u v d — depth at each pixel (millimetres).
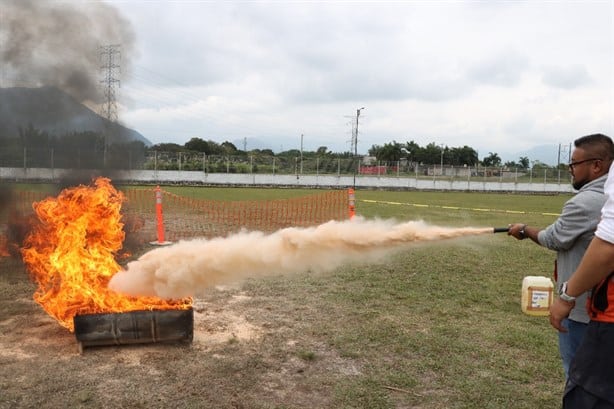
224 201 24016
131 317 4715
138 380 4168
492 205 27375
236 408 3785
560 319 2697
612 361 2389
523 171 56062
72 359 4543
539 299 4234
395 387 4230
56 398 3828
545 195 48000
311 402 3932
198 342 5070
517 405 3973
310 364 4652
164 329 4801
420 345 5156
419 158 81000
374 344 5180
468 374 4516
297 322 5824
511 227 3787
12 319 5605
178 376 4266
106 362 4500
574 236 3090
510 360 4836
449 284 7852
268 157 50438
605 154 3135
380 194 37875
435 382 4348
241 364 4570
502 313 6375
